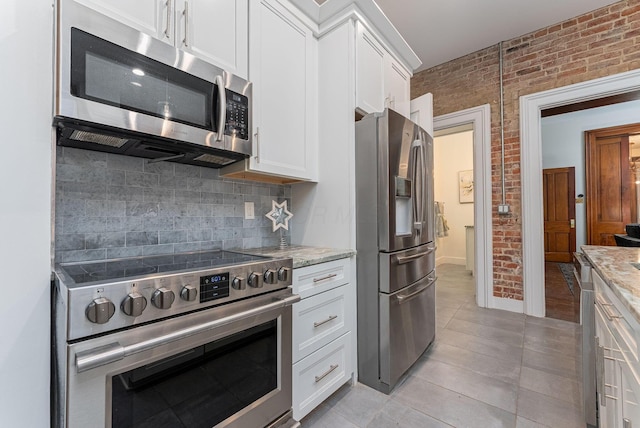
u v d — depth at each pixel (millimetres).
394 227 1757
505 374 1872
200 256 1406
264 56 1587
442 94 3479
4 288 764
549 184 6102
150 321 862
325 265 1584
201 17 1295
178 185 1555
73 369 737
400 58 2359
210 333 1012
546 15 2656
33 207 833
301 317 1436
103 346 772
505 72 3061
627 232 4098
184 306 927
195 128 1218
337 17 1858
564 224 5949
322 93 1955
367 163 1785
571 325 2654
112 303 779
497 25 2799
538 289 2883
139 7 1110
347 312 1752
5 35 773
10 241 778
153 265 1120
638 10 2410
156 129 1096
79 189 1229
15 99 791
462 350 2205
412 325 1928
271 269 1217
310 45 1912
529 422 1442
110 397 804
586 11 2605
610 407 1042
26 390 801
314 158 1947
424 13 2621
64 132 1035
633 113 5289
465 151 6039
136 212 1392
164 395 916
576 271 1679
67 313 723
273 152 1640
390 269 1722
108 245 1298
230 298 1060
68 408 737
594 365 1364
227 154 1416
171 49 1154
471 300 3439
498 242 3119
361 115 1944
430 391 1713
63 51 892
